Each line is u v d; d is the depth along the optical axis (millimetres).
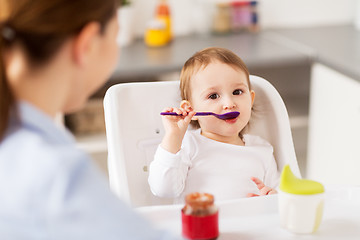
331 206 1058
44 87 689
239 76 1422
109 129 1297
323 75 2379
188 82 1442
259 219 1017
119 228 630
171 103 1427
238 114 1409
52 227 604
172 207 1042
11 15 659
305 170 2727
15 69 674
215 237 935
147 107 1392
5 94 650
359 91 2133
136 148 1384
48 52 670
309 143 2598
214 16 2811
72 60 705
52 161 618
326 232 958
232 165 1445
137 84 1384
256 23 2879
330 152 2428
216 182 1432
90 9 689
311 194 926
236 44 2621
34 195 603
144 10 2850
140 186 1390
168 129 1328
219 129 1429
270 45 2586
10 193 610
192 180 1437
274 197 1077
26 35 661
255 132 1488
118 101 1338
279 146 1449
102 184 645
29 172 615
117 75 2262
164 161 1321
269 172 1451
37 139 652
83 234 607
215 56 1437
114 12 746
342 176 2363
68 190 607
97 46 734
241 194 1437
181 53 2484
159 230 674
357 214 1021
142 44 2697
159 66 2285
